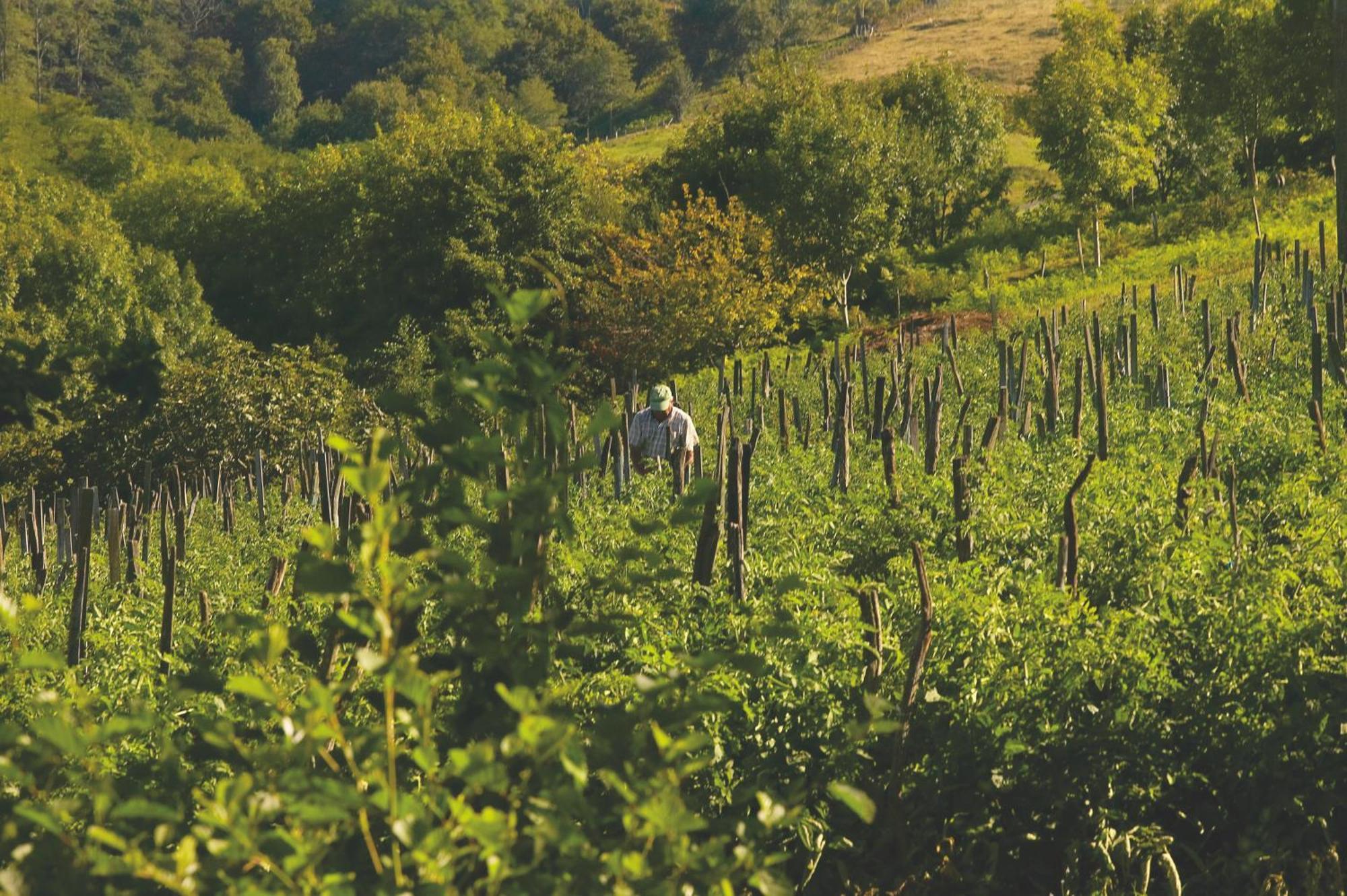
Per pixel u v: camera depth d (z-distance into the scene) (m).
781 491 17.36
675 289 67.12
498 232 78.69
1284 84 69.19
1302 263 44.44
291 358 47.84
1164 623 10.04
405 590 5.23
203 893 4.73
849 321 77.19
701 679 8.10
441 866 4.53
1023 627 9.83
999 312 59.72
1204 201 79.88
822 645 9.38
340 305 83.06
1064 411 25.25
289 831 5.26
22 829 5.54
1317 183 79.94
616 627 5.98
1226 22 71.81
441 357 5.80
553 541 11.12
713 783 8.45
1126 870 8.78
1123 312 40.25
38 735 4.67
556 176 80.00
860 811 4.86
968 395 29.28
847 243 76.19
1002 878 9.22
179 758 6.19
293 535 21.30
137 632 11.70
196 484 32.03
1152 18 108.62
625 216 85.50
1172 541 11.84
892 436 14.98
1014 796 9.30
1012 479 16.09
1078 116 75.75
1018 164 142.25
